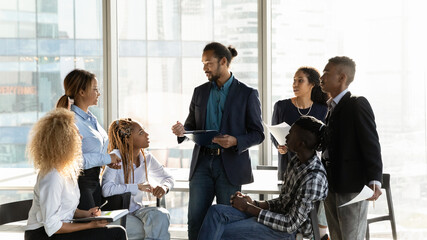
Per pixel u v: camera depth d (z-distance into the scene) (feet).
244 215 10.98
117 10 18.28
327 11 17.34
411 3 16.53
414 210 16.62
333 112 10.80
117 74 18.37
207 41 18.07
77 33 18.31
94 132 12.07
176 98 18.29
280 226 10.40
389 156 16.84
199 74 18.19
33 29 18.34
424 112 16.48
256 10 17.71
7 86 18.45
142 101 18.35
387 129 16.85
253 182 13.10
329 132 10.62
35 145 9.87
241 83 13.00
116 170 12.71
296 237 10.56
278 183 13.67
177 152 18.30
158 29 18.21
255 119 12.75
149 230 12.41
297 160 10.78
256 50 17.79
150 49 18.26
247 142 12.43
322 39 17.44
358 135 10.44
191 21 18.08
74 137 9.98
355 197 9.73
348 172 10.52
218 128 12.94
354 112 10.48
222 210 10.91
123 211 10.78
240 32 17.85
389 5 16.72
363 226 10.73
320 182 10.24
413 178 16.63
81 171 11.28
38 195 9.87
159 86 18.31
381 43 16.85
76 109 12.04
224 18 17.93
